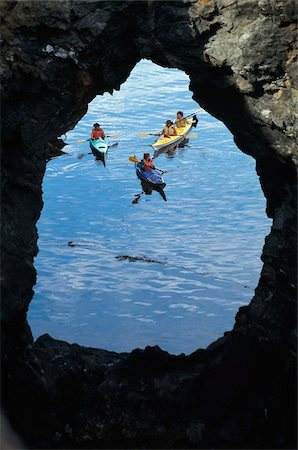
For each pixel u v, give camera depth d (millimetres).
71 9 12523
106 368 15492
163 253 24906
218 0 12516
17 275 13305
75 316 21141
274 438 14039
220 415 14344
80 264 24078
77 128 34625
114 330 20547
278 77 12773
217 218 27422
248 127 13781
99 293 22312
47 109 13305
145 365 15258
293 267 13602
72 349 15719
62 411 14477
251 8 12422
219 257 24547
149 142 33500
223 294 22312
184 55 13109
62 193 29594
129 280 23094
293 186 13664
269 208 15023
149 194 29375
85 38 12773
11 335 13695
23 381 13969
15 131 13070
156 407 14516
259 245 25344
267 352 14281
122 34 13164
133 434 14430
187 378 14734
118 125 34844
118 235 26344
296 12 12195
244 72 12742
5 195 13086
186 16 12719
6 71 12625
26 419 14086
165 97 37094
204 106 14336
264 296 14297
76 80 13398
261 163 14422
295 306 13680
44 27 12609
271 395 14180
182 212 28031
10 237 13148
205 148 32844
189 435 14320
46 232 26453
